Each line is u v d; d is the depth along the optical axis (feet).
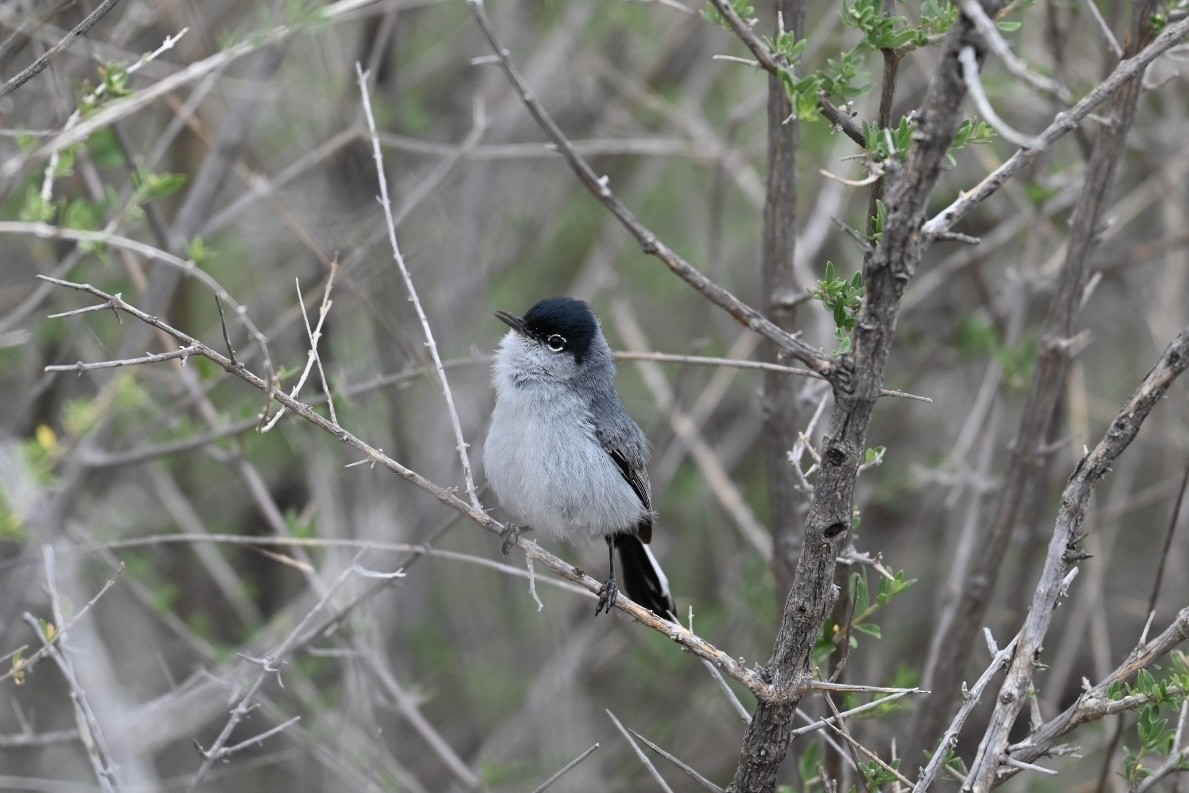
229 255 43.62
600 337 31.76
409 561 31.96
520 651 46.93
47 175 24.43
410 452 41.63
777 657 20.75
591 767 41.29
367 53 42.93
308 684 37.35
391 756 40.09
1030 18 41.39
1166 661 39.70
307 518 35.70
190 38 38.01
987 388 39.04
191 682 30.50
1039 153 17.87
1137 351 51.80
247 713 28.43
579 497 30.48
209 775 32.68
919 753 31.27
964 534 35.70
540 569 47.98
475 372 46.44
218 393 44.21
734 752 44.01
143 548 43.42
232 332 43.60
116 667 40.96
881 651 43.09
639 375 54.54
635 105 50.90
